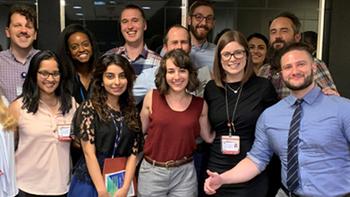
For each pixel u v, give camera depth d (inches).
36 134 100.2
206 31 145.3
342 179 88.8
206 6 145.2
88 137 98.7
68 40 123.0
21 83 125.4
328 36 202.1
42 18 188.2
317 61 115.2
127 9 132.2
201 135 108.7
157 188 103.3
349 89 199.9
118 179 102.0
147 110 105.9
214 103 106.8
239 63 103.3
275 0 209.8
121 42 194.1
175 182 104.1
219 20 208.2
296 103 93.3
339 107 88.4
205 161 111.3
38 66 101.5
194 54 143.5
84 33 124.0
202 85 119.5
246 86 105.9
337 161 88.7
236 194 103.2
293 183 91.6
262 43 147.3
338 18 199.8
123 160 103.5
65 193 103.9
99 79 102.4
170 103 104.2
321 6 203.9
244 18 209.5
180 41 122.2
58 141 102.4
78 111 101.1
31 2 185.8
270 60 125.0
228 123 104.0
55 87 103.5
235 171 99.8
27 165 100.6
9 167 91.6
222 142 104.3
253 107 103.5
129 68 104.3
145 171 104.9
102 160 100.4
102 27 195.2
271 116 96.2
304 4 207.8
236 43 103.0
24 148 100.7
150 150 103.9
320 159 89.0
